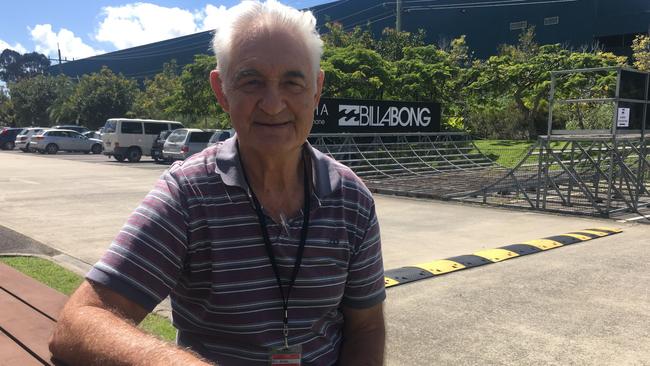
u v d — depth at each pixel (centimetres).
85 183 1338
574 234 710
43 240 669
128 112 4003
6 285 276
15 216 848
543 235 734
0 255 566
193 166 153
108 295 135
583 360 340
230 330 151
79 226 766
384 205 1006
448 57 2505
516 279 509
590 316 415
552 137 925
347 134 1449
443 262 568
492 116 2464
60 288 448
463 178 1388
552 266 555
